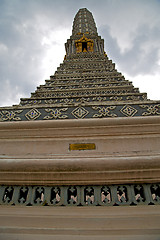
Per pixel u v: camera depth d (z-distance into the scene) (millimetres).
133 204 3189
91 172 3406
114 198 3271
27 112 5273
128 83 8656
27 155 3938
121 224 2920
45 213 3127
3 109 5402
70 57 16141
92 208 3162
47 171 3447
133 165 3391
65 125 4316
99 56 16047
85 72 11594
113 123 4273
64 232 2889
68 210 3154
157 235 2789
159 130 4129
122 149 3943
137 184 3400
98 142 4098
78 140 4160
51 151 4016
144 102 5297
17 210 3191
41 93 8062
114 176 3393
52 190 3467
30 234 2893
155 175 3371
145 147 3945
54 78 10531
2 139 4293
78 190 3408
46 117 5008
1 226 2986
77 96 6832
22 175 3484
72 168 3420
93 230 2881
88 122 4324
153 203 3180
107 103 5457
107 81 9102
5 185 3541
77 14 30141
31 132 4312
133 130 4184
